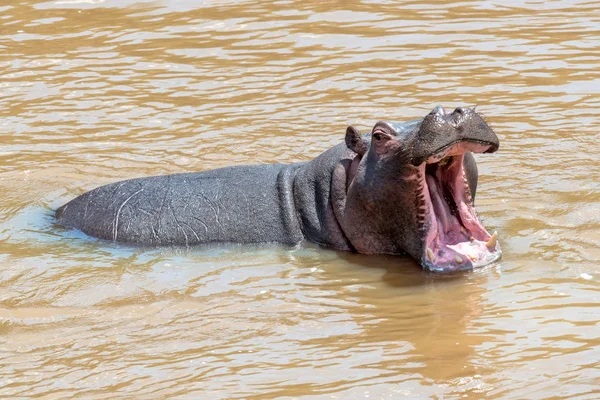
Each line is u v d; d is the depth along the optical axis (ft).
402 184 82.89
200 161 111.65
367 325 73.92
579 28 150.92
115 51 149.89
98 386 66.54
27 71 143.33
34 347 73.05
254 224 93.25
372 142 85.05
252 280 84.17
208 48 149.48
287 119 122.52
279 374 66.64
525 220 91.35
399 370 66.13
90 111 129.08
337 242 90.33
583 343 68.23
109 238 95.81
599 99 123.95
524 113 120.47
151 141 118.62
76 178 109.70
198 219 94.32
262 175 96.37
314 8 164.45
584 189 97.71
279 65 141.49
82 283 84.74
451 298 77.92
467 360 67.00
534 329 71.00
